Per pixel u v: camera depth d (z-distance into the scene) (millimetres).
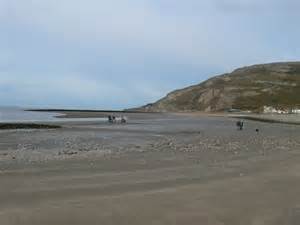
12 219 9750
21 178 15031
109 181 14594
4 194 12250
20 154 24391
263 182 14719
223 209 11055
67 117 123812
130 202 11492
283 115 154125
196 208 11070
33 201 11461
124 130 56562
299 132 54094
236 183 14477
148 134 47656
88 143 33812
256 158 21609
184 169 17594
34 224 9484
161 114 174125
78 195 12289
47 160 20828
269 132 53844
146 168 17844
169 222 9875
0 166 18328
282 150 26344
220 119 116062
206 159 21141
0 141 35719
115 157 22188
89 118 115000
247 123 89188
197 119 114750
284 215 10664
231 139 38750
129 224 9648
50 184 13898
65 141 36031
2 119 103375
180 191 13031
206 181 14797
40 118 113312
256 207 11336
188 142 34625
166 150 26531
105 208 10844
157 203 11453
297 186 14141
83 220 9844
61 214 10227
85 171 16859
